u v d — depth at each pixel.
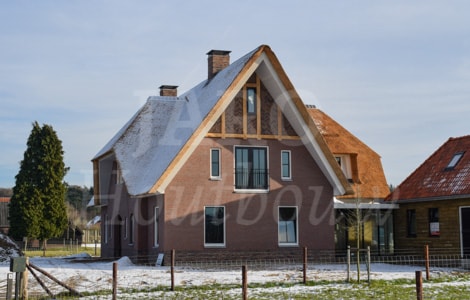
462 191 25.27
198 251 25.56
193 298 16.08
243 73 25.72
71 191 67.44
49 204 50.62
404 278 20.19
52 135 51.47
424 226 27.61
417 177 29.25
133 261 28.39
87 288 18.11
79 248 53.12
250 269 23.66
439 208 26.77
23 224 49.75
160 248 25.88
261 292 17.00
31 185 50.56
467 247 25.20
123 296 16.48
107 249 35.56
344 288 17.69
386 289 17.45
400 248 29.14
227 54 30.69
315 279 19.80
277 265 25.41
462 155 27.88
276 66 25.91
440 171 28.16
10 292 15.52
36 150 51.09
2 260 28.52
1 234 30.36
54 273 21.19
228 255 25.95
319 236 27.25
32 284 18.67
